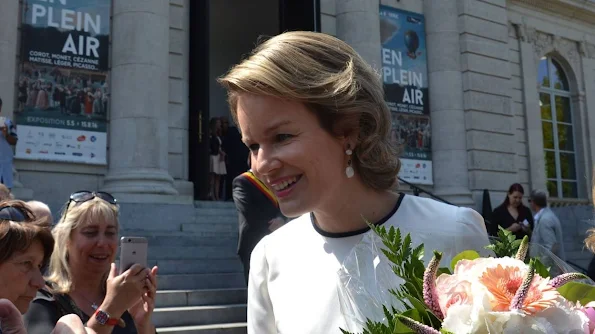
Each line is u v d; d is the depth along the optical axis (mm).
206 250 7941
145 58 9359
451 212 1542
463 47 13164
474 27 13336
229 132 13086
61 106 8984
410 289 1177
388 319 1151
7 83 8508
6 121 7281
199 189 10336
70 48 9125
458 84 12914
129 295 2635
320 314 1522
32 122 8758
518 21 15414
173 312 5938
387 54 12297
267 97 1432
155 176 9109
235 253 8125
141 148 9133
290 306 1601
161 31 9625
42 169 8789
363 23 11805
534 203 9398
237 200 4637
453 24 13070
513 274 1068
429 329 1062
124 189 8875
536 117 15328
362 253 1359
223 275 7082
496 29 13773
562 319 1019
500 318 984
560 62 16531
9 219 2326
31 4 8922
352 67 1470
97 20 9383
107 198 3170
